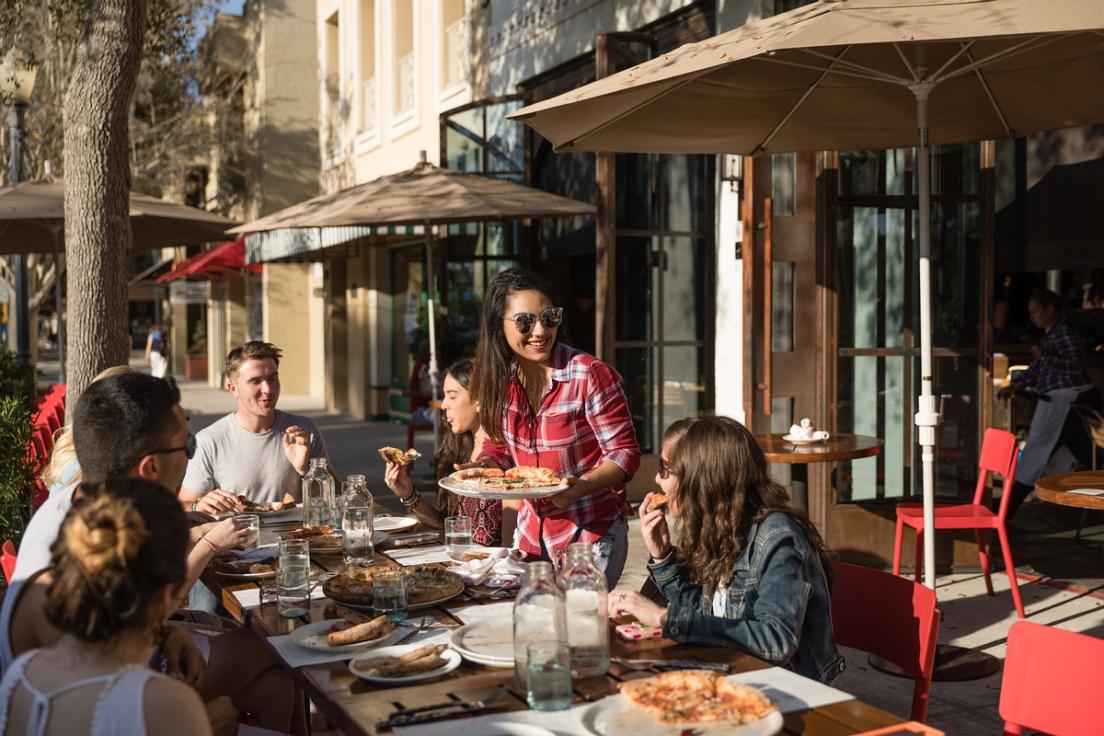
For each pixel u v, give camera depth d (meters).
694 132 5.29
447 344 11.11
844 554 6.67
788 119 5.28
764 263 6.80
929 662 2.72
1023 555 7.20
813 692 2.27
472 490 3.35
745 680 2.35
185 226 9.74
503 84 12.08
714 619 2.63
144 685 1.83
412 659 2.43
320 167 20.47
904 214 6.80
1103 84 4.81
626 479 3.76
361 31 17.69
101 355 5.80
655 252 8.94
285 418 4.93
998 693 4.65
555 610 2.23
